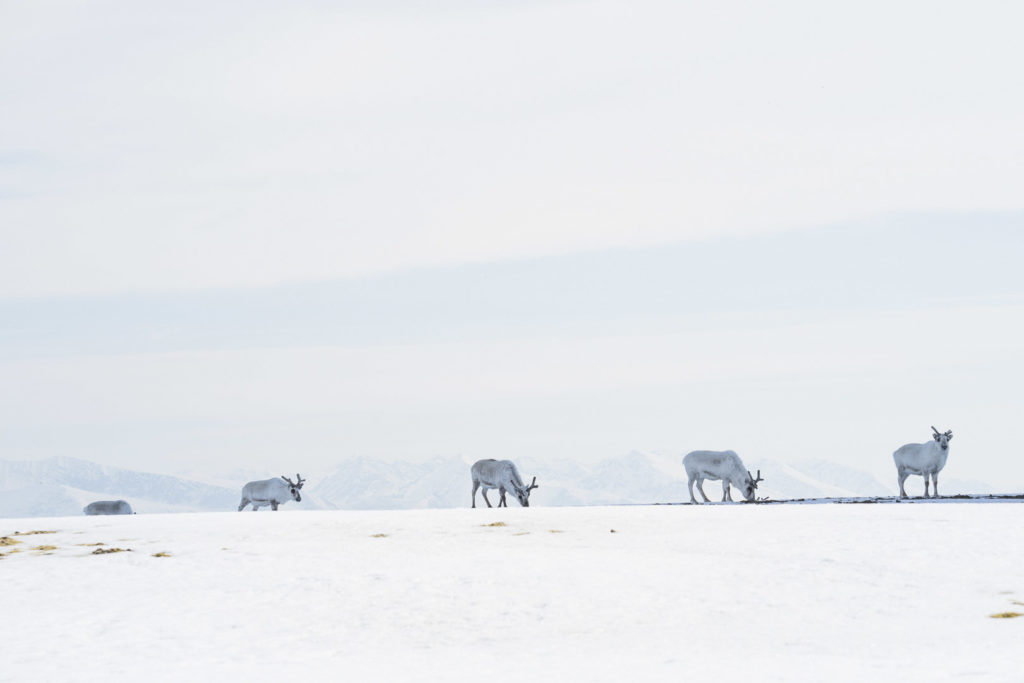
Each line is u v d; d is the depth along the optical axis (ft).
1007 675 113.60
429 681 119.75
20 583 187.01
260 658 134.41
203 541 233.14
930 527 216.95
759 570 180.24
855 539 204.85
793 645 134.72
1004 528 212.43
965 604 152.15
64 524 282.77
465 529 241.76
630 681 117.50
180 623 154.61
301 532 244.63
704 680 116.67
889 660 124.26
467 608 161.07
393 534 236.84
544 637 144.36
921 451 347.36
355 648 139.85
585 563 191.72
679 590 167.94
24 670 127.95
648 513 262.67
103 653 137.08
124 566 202.28
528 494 368.68
